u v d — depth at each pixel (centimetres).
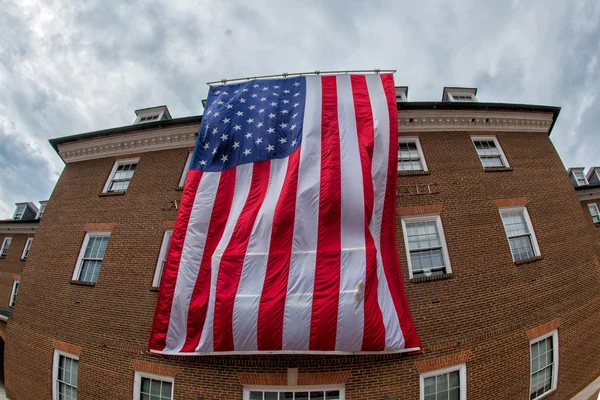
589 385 877
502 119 1137
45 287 1043
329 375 700
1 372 1652
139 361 807
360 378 703
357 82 916
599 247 1612
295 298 673
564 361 863
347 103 871
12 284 2075
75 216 1115
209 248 759
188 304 720
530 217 987
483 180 998
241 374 718
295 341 655
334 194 740
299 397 706
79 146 1240
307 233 721
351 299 667
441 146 1055
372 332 658
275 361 709
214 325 684
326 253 705
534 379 823
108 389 823
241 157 841
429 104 1065
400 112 1075
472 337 777
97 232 1062
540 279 902
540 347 854
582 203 1725
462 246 881
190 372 746
